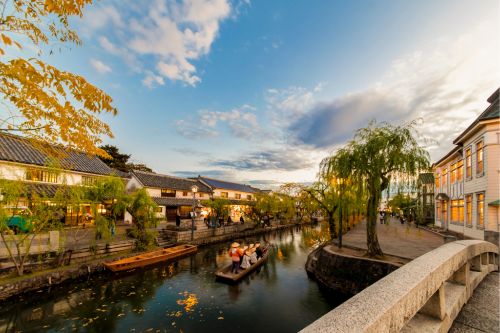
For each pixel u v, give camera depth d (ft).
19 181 31.35
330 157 38.88
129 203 48.57
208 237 73.36
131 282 37.78
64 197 35.04
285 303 31.78
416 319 6.51
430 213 88.22
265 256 51.37
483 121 41.06
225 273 40.73
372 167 32.32
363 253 37.01
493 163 40.47
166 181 106.63
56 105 7.64
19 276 30.81
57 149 10.16
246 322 27.07
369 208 34.32
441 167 71.56
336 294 33.37
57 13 7.84
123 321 26.43
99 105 8.70
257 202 102.22
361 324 3.54
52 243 35.24
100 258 41.86
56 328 24.81
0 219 28.84
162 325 25.89
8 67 6.72
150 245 54.19
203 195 121.08
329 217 52.11
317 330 3.45
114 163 122.52
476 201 45.98
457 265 8.21
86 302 30.42
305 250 65.77
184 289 35.73
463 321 7.62
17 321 25.84
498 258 15.12
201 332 24.95
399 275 5.70
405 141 31.09
